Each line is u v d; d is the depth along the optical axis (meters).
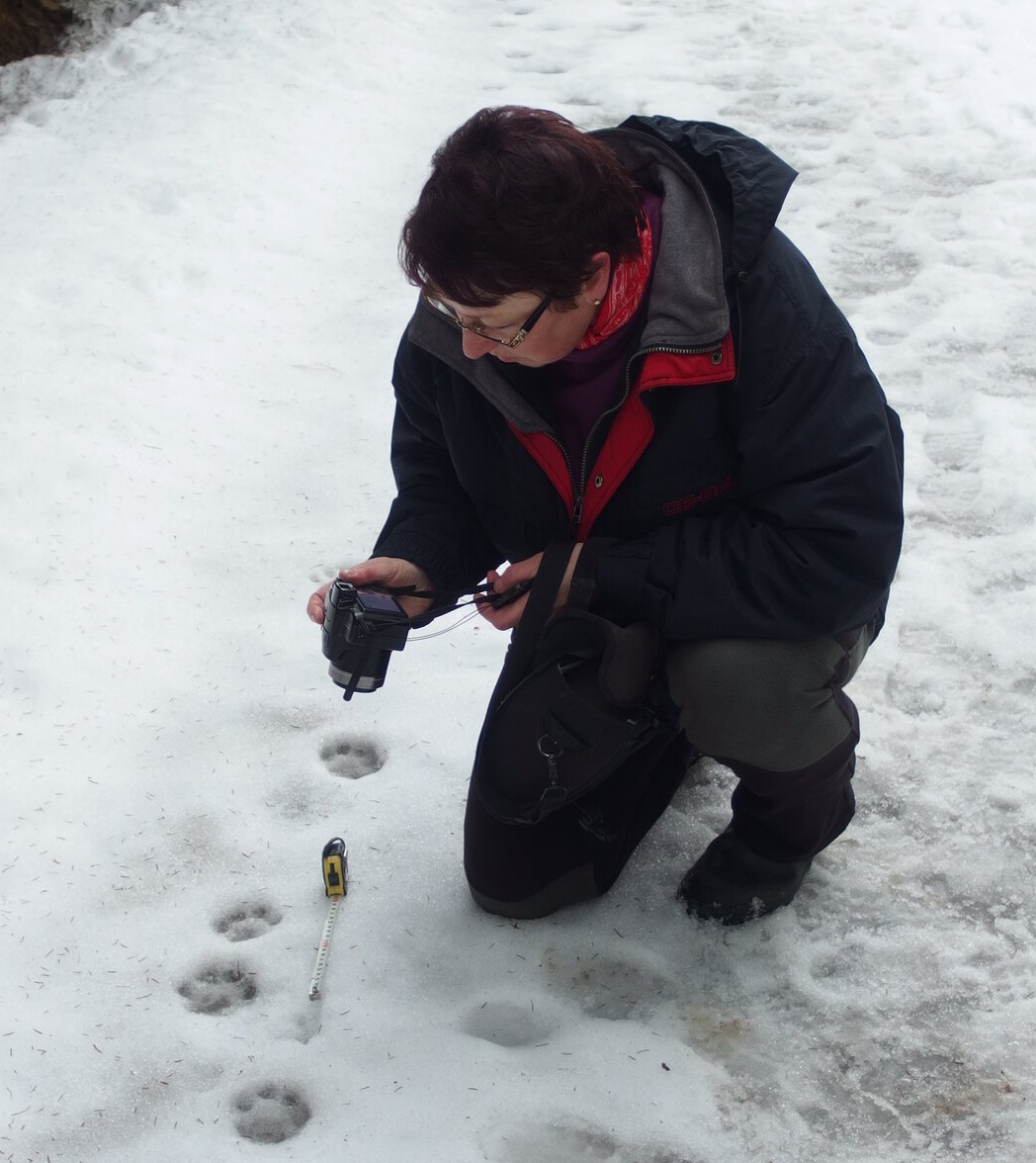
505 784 2.08
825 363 1.84
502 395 1.90
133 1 6.96
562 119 1.73
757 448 1.88
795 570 1.85
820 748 2.02
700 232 1.81
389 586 2.10
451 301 1.73
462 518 2.22
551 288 1.68
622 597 1.94
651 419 1.88
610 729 1.98
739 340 1.82
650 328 1.79
